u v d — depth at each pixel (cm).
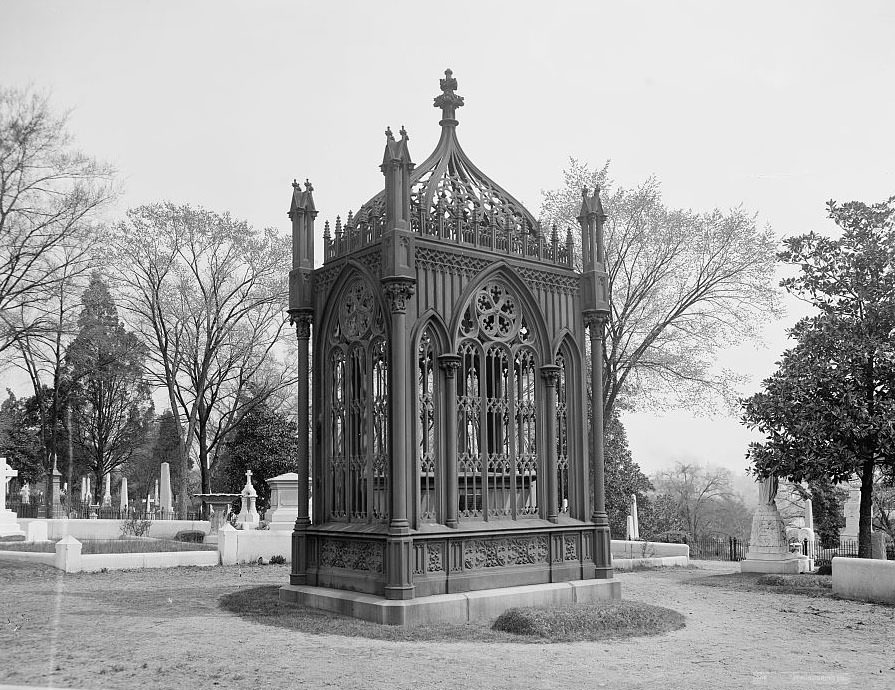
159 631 862
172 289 3081
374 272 1050
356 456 1070
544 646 833
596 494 1155
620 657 794
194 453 3694
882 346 1692
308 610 1009
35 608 765
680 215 2706
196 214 3041
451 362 1029
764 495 1892
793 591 1421
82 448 2111
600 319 1187
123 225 2886
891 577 1278
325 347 1148
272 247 3216
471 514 1044
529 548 1075
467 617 970
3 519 1809
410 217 1036
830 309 1836
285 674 684
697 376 2773
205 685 641
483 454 1053
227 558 1750
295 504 2392
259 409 3750
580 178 2794
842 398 1733
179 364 3188
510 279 1112
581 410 1165
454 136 1183
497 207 1161
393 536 956
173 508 3516
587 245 1206
